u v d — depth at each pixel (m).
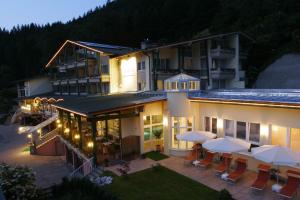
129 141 19.67
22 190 12.41
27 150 32.97
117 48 44.88
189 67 39.94
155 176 15.49
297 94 14.24
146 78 34.38
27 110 54.25
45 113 47.66
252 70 43.31
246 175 14.79
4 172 12.65
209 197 12.55
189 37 58.84
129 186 14.34
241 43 43.03
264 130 14.75
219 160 17.00
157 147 20.41
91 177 16.17
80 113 18.47
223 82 39.50
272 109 14.30
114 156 19.33
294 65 38.12
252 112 15.39
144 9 76.00
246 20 51.06
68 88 51.78
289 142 13.70
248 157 15.50
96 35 69.31
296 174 11.84
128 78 37.91
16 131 47.84
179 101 18.89
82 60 44.69
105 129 22.72
